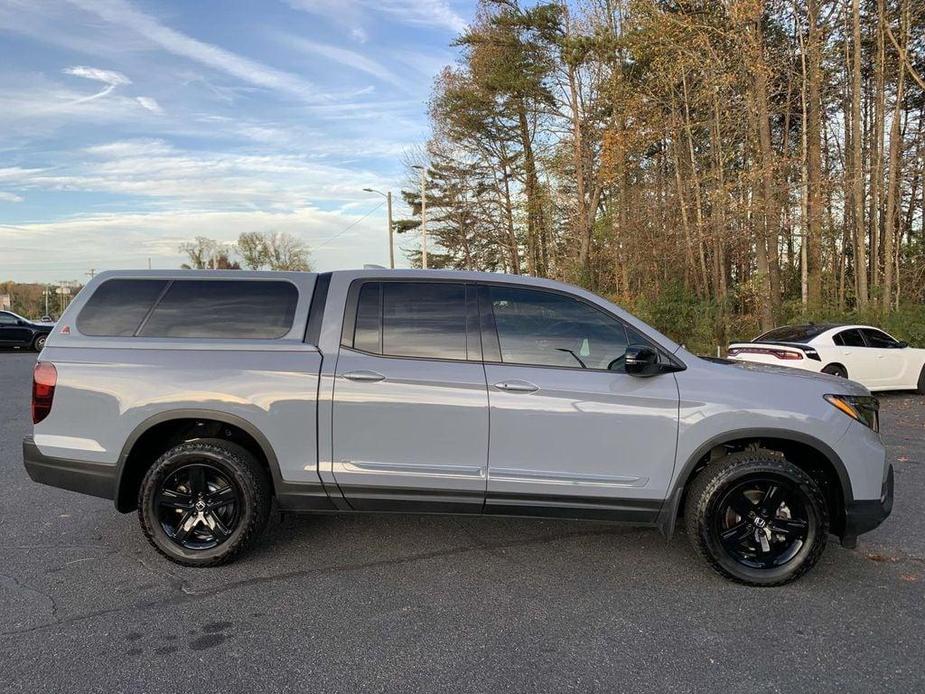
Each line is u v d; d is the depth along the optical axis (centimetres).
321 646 309
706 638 317
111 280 415
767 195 1781
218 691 272
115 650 304
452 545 438
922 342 1432
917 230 2316
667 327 2020
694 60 1817
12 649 304
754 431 371
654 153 2614
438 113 3669
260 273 415
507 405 375
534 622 333
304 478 386
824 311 1717
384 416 379
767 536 378
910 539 450
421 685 277
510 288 399
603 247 2678
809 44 1789
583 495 379
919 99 2084
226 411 384
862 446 374
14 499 534
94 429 390
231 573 391
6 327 2334
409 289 401
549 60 2791
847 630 325
